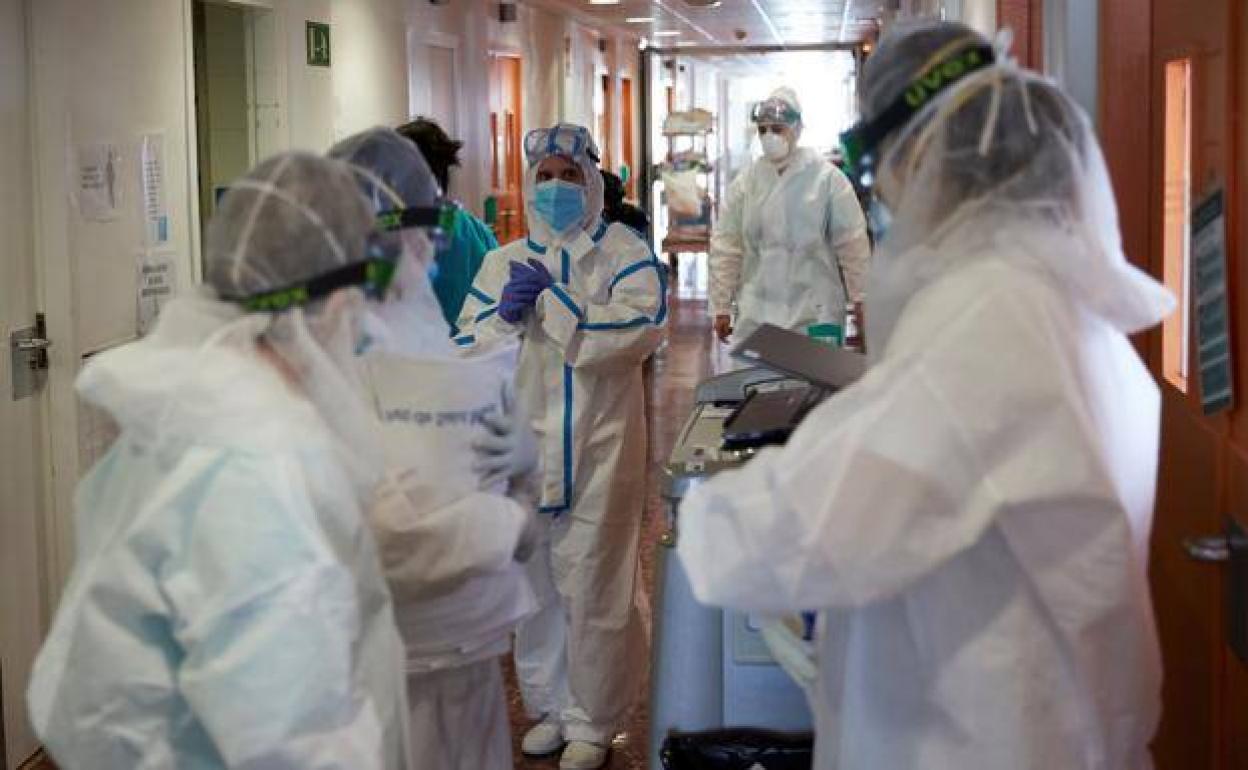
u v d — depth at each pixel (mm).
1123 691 1695
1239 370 2023
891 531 1590
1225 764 2125
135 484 1671
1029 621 1672
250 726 1560
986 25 4293
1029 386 1596
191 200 4688
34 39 3787
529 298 3459
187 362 1674
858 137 1809
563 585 3598
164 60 4492
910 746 1742
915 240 1751
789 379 2850
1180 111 2422
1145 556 1847
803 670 2033
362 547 1743
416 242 2297
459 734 2301
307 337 1744
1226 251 2035
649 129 16156
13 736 3713
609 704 3631
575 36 12930
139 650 1624
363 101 6695
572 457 3498
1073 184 1728
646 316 3498
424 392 2127
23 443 3781
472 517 2137
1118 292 1714
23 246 3785
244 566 1578
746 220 5719
